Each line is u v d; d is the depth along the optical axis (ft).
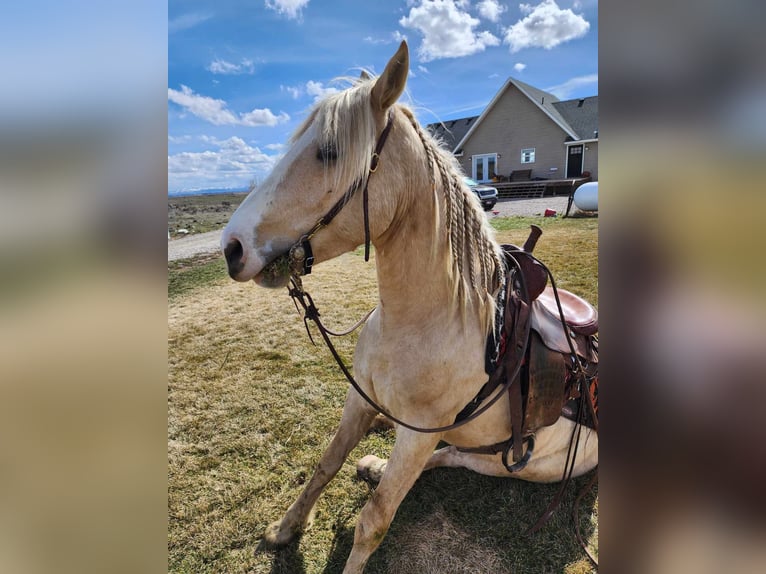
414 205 3.97
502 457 5.32
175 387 9.63
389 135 3.75
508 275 4.91
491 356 4.50
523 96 58.59
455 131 71.05
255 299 16.30
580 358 5.40
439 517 6.08
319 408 8.74
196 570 5.35
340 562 5.43
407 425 4.38
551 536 5.83
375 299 15.66
